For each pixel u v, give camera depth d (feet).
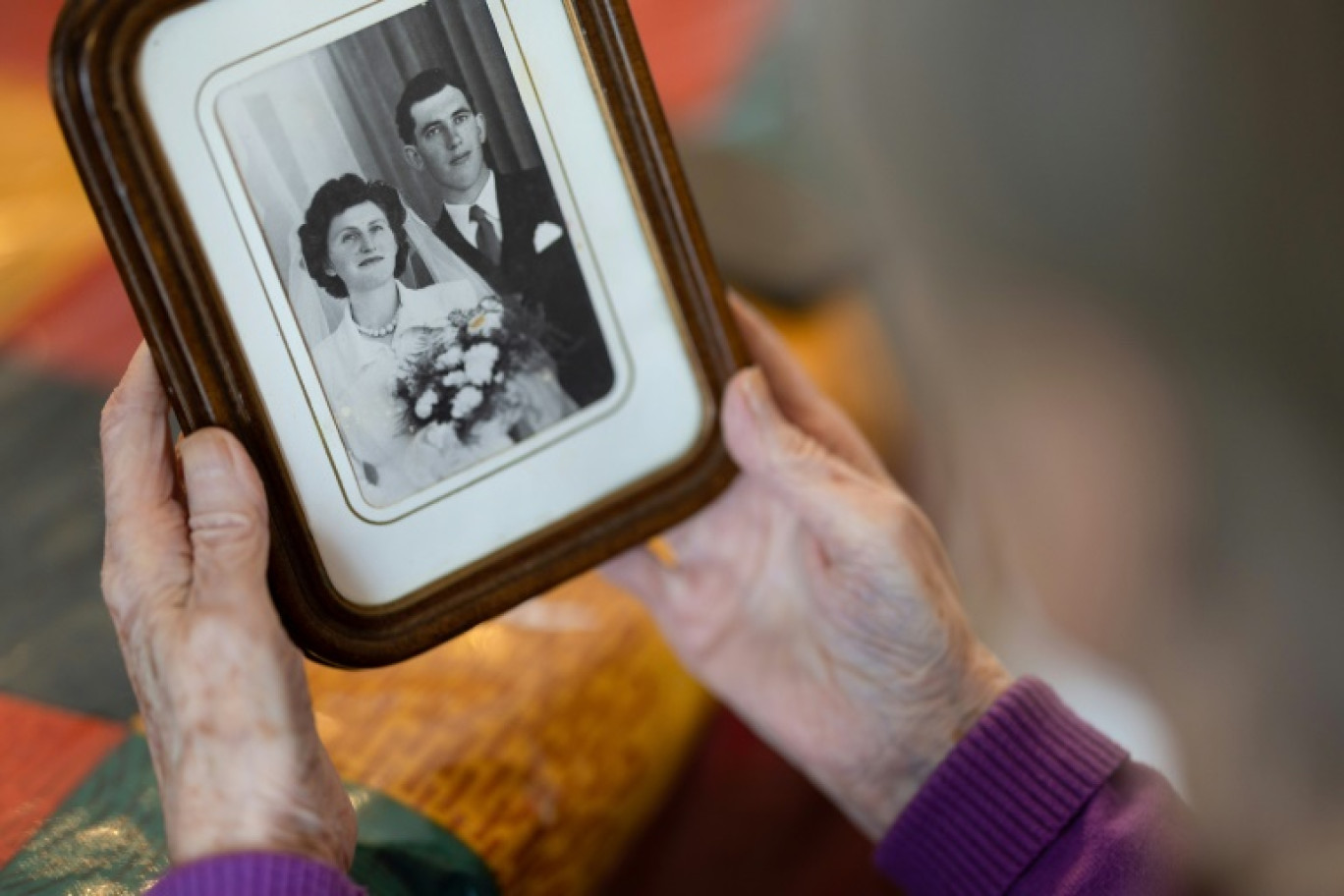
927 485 2.83
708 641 2.63
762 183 3.49
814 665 2.55
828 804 3.21
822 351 3.27
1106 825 2.19
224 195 1.91
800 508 2.36
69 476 2.93
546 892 2.42
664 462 2.30
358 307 2.02
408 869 2.23
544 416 2.19
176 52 1.85
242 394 1.94
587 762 2.55
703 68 3.89
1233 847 1.10
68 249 3.54
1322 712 1.01
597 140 2.13
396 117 2.00
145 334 1.89
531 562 2.21
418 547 2.13
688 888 3.06
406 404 2.09
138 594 1.87
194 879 1.72
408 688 2.55
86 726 2.42
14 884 2.11
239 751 1.81
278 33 1.90
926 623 2.34
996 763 2.27
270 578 1.99
